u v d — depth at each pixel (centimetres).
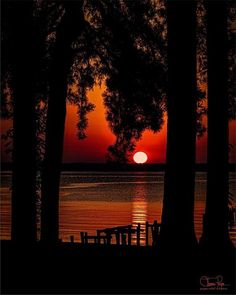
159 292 1533
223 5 1802
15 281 1625
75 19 1969
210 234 1822
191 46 1678
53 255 1888
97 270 1709
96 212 6134
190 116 1675
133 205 7200
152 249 1823
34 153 1828
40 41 1930
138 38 2100
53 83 1988
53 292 1534
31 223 1844
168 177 1700
